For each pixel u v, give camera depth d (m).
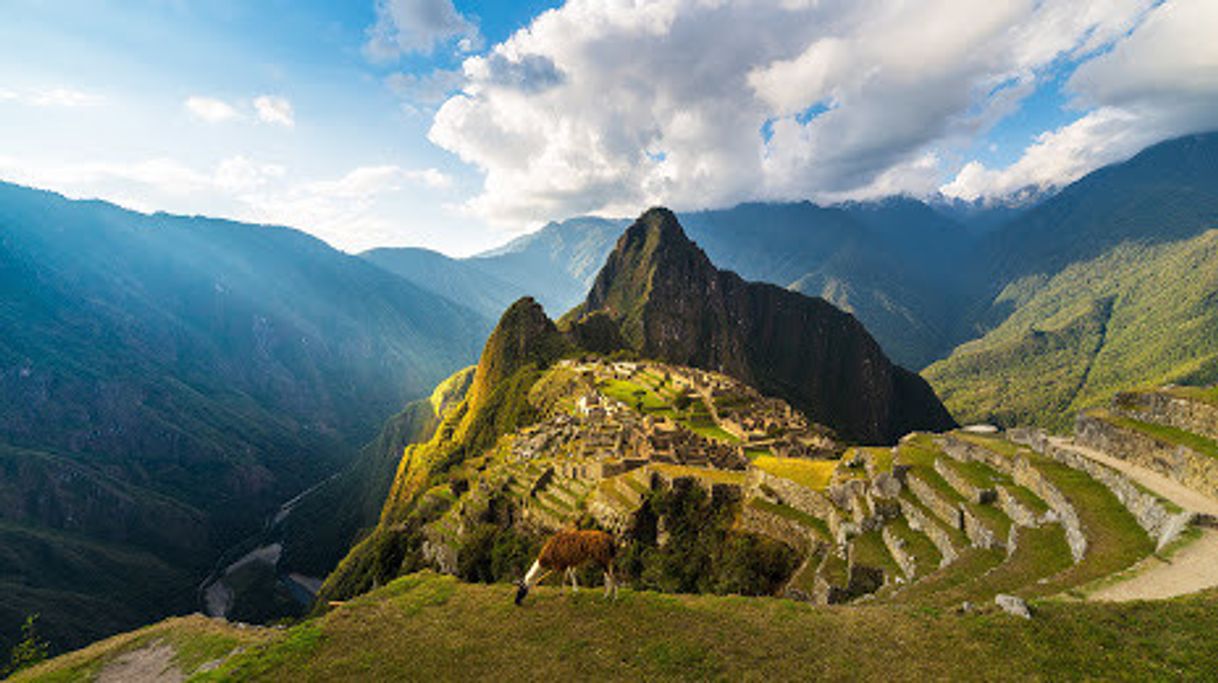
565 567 17.53
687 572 50.38
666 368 171.12
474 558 77.69
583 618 16.17
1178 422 28.48
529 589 18.05
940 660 13.66
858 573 32.16
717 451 76.88
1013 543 26.36
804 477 50.00
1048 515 27.14
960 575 25.05
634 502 60.03
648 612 16.39
